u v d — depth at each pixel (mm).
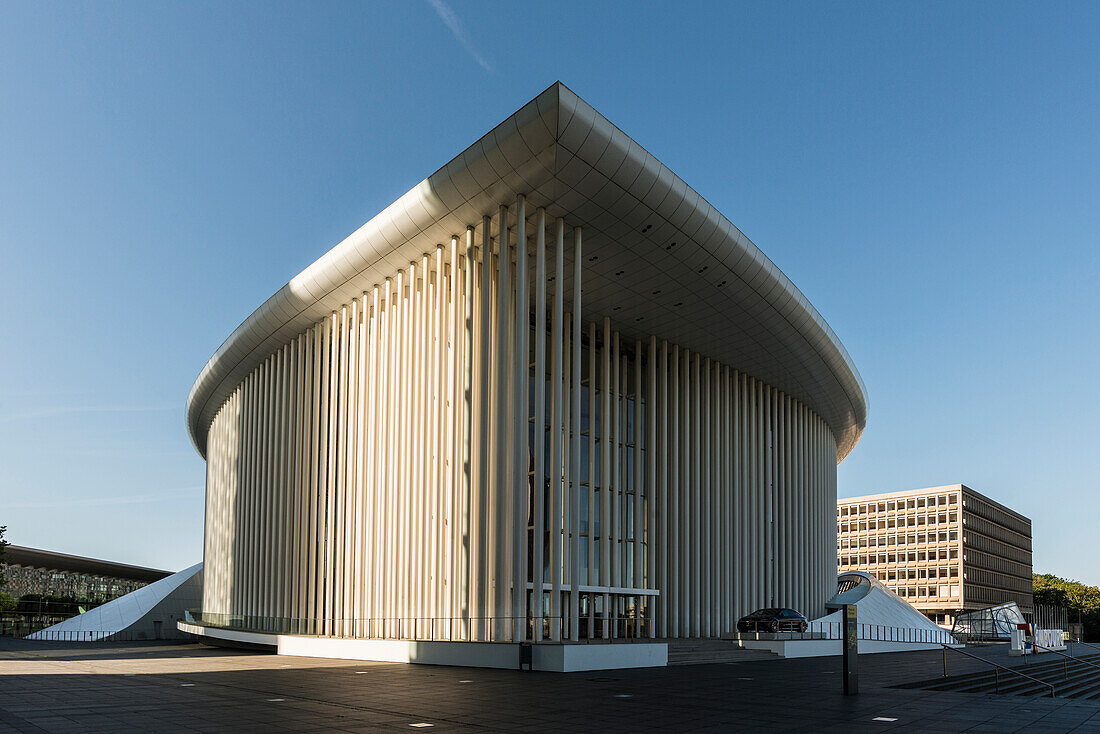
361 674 19391
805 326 34812
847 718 11953
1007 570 107188
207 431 56500
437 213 26078
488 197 24812
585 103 22125
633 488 33250
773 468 41844
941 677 20203
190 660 25453
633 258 27875
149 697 14375
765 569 39500
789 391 43250
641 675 19375
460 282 26875
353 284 31016
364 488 29906
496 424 24406
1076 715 12391
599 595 29766
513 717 11875
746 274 29672
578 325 25469
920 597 97500
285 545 35156
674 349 36125
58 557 87938
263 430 39406
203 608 52625
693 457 35719
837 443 54812
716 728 10914
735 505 37531
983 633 60062
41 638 55719
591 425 30938
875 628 41125
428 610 25578
